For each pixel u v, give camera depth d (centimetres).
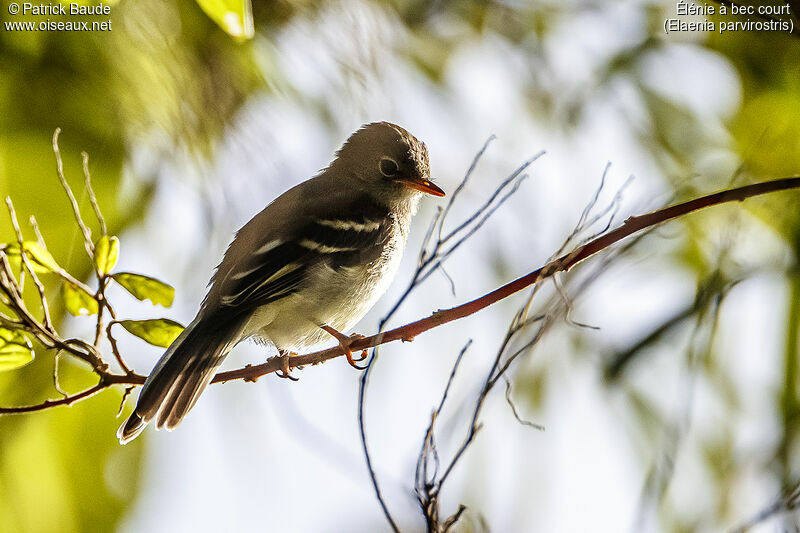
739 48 980
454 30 1102
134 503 949
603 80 1059
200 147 943
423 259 639
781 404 811
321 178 1042
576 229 663
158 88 929
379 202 1035
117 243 690
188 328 872
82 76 925
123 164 948
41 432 941
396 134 1048
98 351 685
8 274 659
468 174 659
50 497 943
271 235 943
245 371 802
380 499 591
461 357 626
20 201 916
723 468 785
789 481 705
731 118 984
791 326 827
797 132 926
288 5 996
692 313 780
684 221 871
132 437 774
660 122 1010
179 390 817
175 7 944
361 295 983
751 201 859
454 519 609
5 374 912
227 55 952
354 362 837
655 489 726
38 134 927
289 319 950
